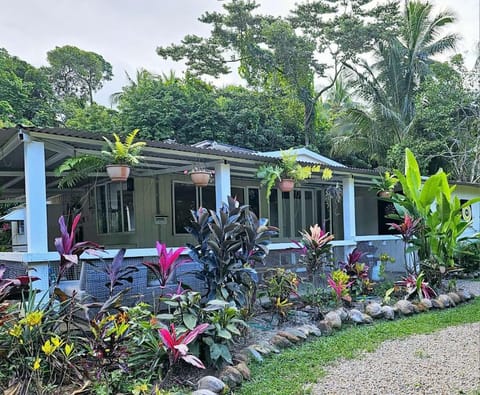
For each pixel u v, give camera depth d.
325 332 5.26
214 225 4.73
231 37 20.62
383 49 18.81
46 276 4.96
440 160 16.45
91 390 3.21
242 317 4.80
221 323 4.05
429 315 6.28
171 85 19.73
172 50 21.41
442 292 7.59
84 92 32.88
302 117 20.22
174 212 9.18
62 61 31.59
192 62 21.61
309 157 10.98
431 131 15.53
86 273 4.76
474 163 14.88
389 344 4.85
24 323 3.36
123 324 3.40
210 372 3.81
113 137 5.66
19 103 19.31
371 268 8.27
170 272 4.47
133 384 3.37
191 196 9.44
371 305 6.20
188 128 18.42
